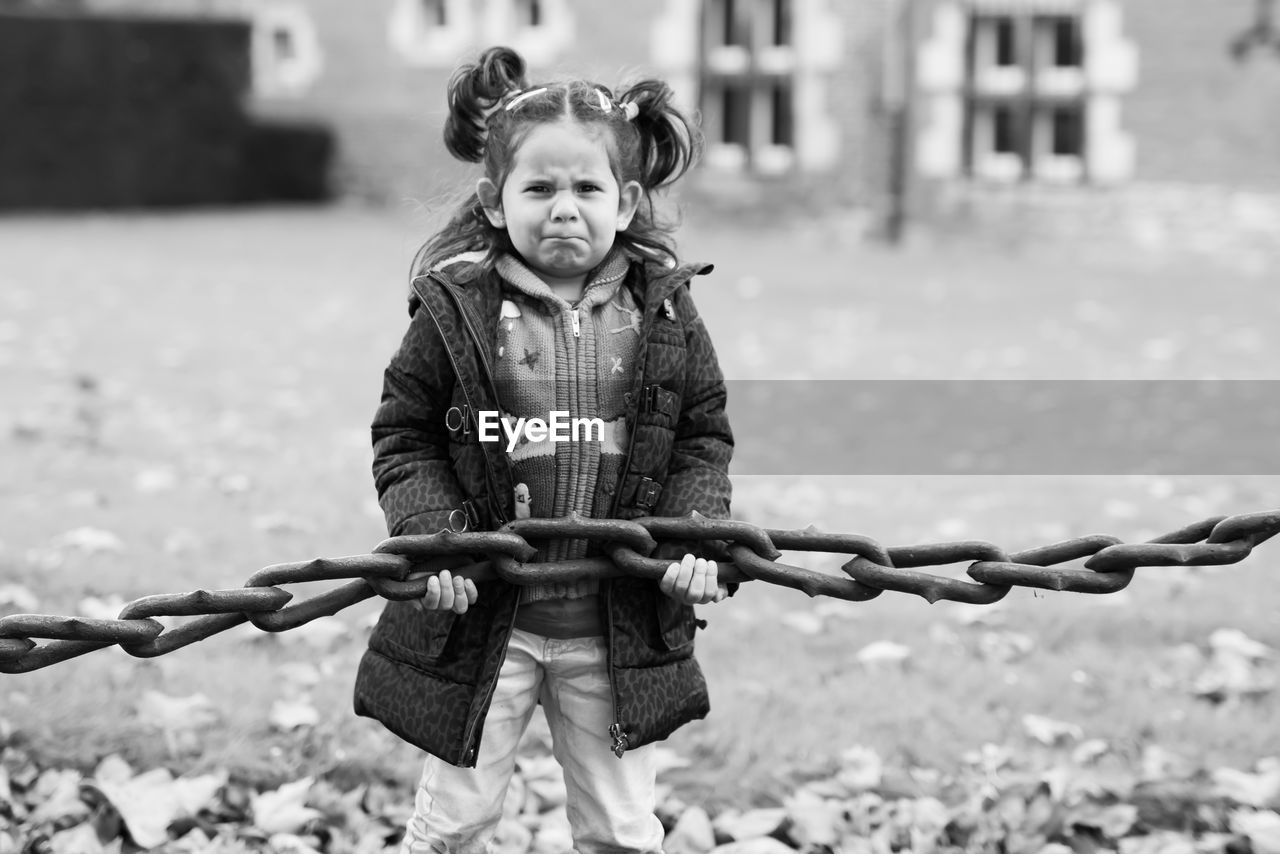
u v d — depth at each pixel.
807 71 31.00
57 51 36.03
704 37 32.34
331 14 38.16
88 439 11.43
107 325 18.14
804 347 18.09
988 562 4.00
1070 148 31.00
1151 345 18.56
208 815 5.55
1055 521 10.09
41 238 29.19
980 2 29.22
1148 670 7.23
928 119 29.97
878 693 6.82
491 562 4.07
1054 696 6.85
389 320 19.67
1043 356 17.69
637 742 4.25
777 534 4.10
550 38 33.94
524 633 4.32
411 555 3.98
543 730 6.36
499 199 4.34
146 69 37.28
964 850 5.53
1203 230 27.50
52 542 8.53
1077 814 5.75
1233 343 18.77
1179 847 5.52
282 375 15.20
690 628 4.40
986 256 29.28
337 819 5.55
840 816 5.68
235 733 6.06
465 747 4.14
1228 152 27.23
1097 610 8.11
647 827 4.48
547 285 4.31
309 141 38.53
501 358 4.23
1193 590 8.53
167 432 11.94
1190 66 27.45
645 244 4.51
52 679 6.39
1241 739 6.44
